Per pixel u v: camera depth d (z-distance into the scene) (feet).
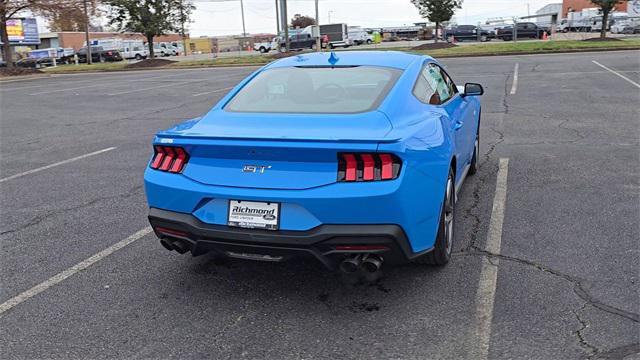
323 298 11.67
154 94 57.57
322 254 10.32
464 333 10.10
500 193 18.11
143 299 11.91
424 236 11.02
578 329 10.02
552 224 15.14
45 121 41.09
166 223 11.29
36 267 13.78
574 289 11.48
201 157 11.10
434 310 10.96
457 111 15.61
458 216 16.10
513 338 9.86
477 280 12.11
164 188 11.19
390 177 9.95
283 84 13.50
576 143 24.77
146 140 30.83
